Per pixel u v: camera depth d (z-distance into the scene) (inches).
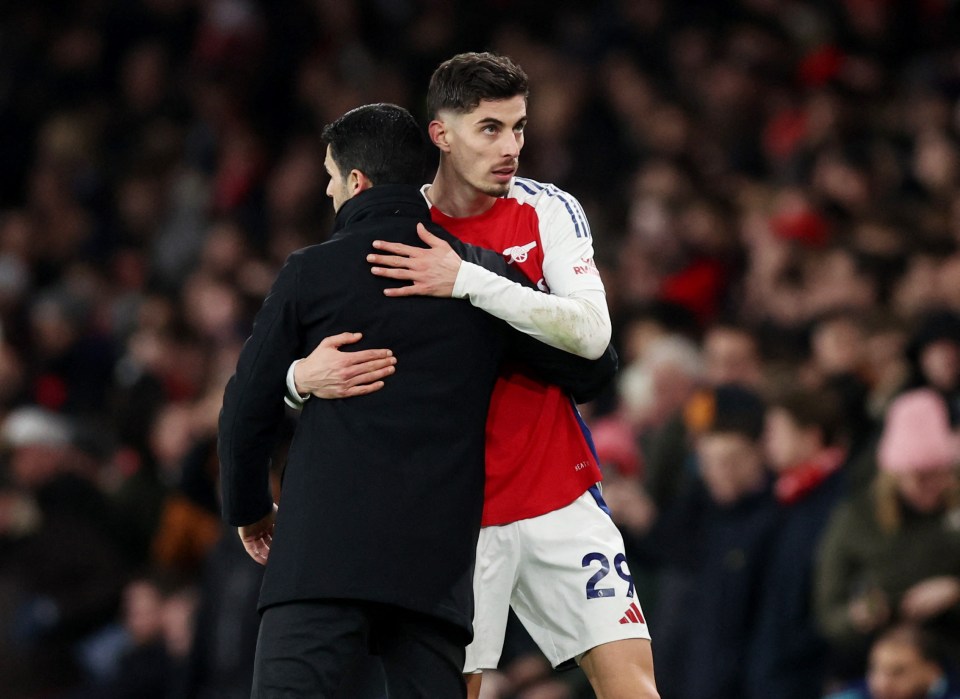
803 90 1691.7
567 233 593.3
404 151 575.8
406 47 2001.7
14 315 1710.1
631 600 591.5
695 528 973.8
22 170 2087.8
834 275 1201.4
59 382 1630.2
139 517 1250.0
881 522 909.2
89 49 2155.5
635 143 1721.2
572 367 585.3
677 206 1487.5
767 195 1521.9
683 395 1107.3
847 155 1444.4
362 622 543.5
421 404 550.0
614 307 1364.4
